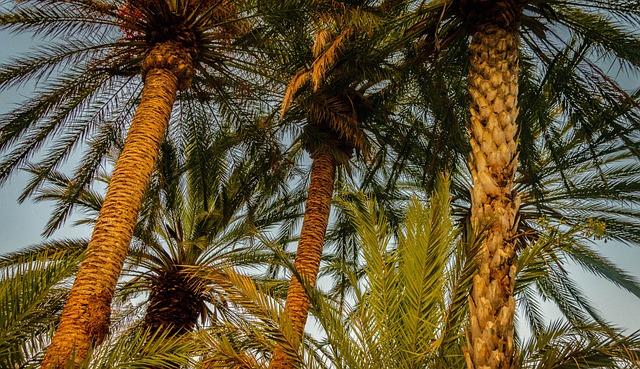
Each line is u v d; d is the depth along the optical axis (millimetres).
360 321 5789
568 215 11328
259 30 10109
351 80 10906
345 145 11656
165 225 12016
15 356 6180
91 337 6203
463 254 5395
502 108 7102
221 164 11891
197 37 9781
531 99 10359
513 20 8047
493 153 6574
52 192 11383
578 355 5016
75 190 10133
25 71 9320
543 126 10703
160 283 11242
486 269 5523
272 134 11711
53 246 10695
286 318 5746
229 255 11789
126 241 7234
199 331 5910
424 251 5785
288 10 9250
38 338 6352
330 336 5672
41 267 6152
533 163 10555
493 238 5750
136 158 7918
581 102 9750
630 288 10727
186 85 9406
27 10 8969
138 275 11461
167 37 9492
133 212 7484
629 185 10922
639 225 10750
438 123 11078
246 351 5895
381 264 6066
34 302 5957
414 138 11625
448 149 10633
